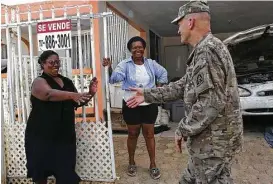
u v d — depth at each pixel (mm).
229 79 2020
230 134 2068
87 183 3719
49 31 3572
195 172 2207
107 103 3578
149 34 9875
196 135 2125
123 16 7223
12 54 3793
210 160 2098
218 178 2121
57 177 3156
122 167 4254
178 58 12242
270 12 8453
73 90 3359
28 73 3805
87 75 5422
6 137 3877
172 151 4742
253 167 4043
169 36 12172
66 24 3520
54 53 3160
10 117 3855
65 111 3125
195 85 2037
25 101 3789
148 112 3822
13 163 3891
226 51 2053
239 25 10266
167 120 6305
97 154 3652
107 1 6223
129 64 3768
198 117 1994
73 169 3238
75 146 3297
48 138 3059
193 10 2117
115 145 5238
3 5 3807
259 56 6527
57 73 3217
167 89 2537
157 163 4320
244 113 5316
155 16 8492
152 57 10375
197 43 2137
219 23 9852
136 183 3764
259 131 5742
